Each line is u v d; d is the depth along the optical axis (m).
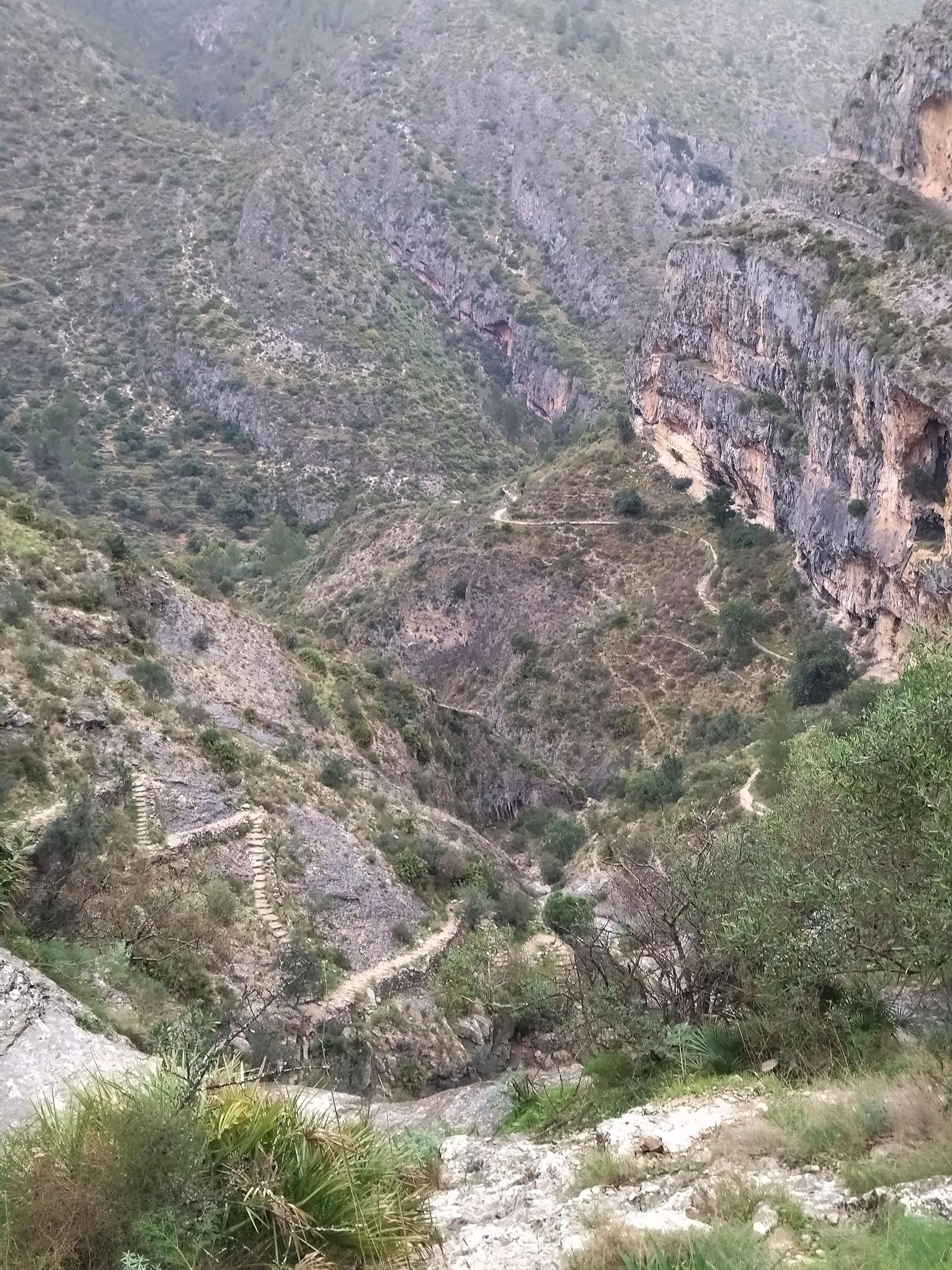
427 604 95.62
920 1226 6.04
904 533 61.19
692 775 52.53
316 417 143.00
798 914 10.46
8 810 21.36
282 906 26.83
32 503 43.19
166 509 126.94
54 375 145.75
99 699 29.27
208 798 28.59
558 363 173.12
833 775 11.12
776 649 72.81
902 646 61.84
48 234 163.25
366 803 38.69
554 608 89.12
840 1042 9.92
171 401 148.12
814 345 73.81
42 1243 5.88
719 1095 9.49
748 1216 6.81
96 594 36.72
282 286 157.50
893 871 10.01
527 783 64.38
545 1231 6.99
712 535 86.44
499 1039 25.38
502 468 145.38
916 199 72.75
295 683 45.28
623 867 15.20
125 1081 7.37
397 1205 6.85
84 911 18.47
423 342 170.88
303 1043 21.05
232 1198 6.39
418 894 34.16
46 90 180.25
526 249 196.50
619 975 12.45
